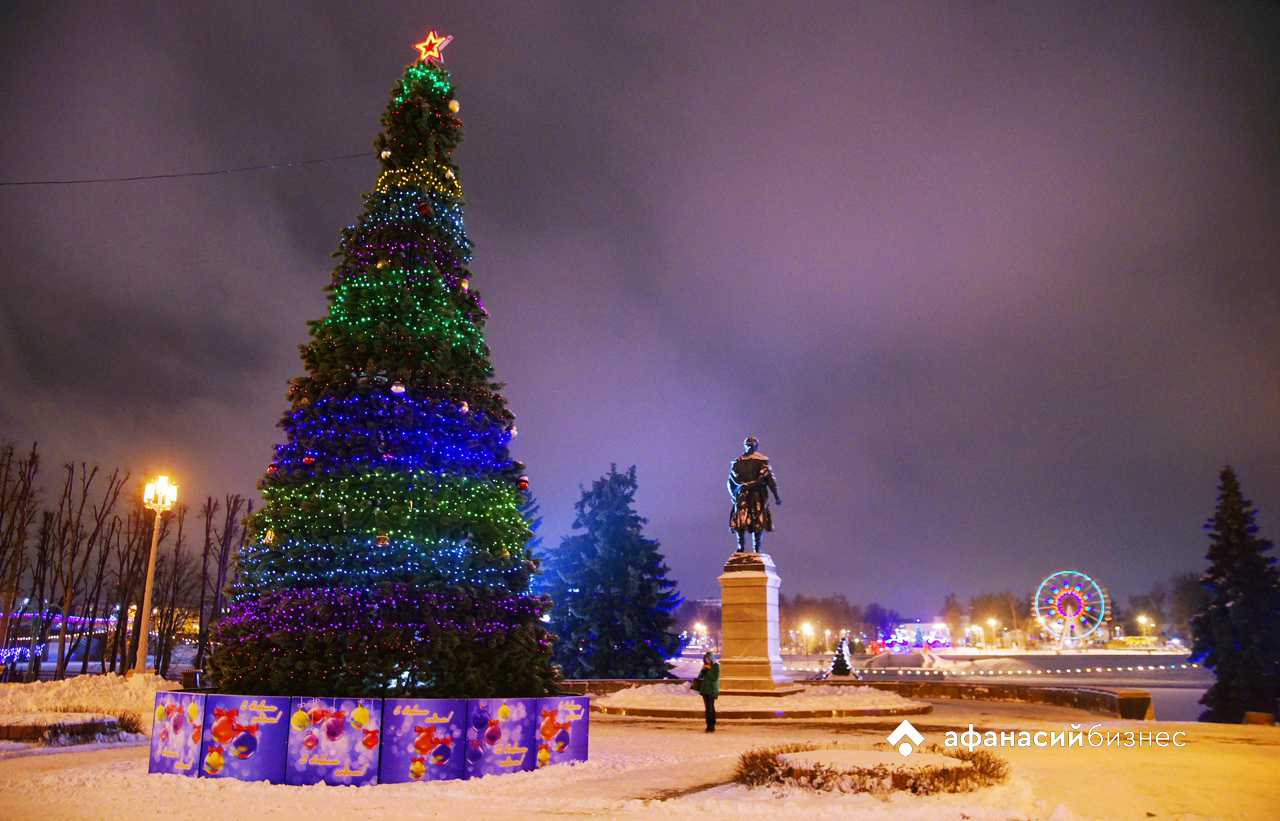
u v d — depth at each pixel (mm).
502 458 14781
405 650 12625
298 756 11344
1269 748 14836
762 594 28047
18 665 55500
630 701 25812
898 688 32969
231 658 12875
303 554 12773
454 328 14539
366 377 13391
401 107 15586
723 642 28094
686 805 9625
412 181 15172
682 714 23734
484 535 13922
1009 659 98688
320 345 14023
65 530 46094
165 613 55750
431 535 13258
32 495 45406
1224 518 40312
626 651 42156
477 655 13234
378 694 12492
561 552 44156
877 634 169125
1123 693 22656
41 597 45500
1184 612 132875
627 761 13492
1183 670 81938
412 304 14133
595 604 42125
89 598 50875
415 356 13938
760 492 29688
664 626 43344
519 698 12578
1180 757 13328
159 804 10008
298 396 13820
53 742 16141
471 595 13164
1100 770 11734
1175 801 9555
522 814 9523
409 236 14781
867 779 10008
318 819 9297
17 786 11180
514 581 14156
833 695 26125
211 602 55094
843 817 8852
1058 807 8828
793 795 9953
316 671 12320
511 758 12227
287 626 12625
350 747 11328
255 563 13188
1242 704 38094
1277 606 38625
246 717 11570
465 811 9711
